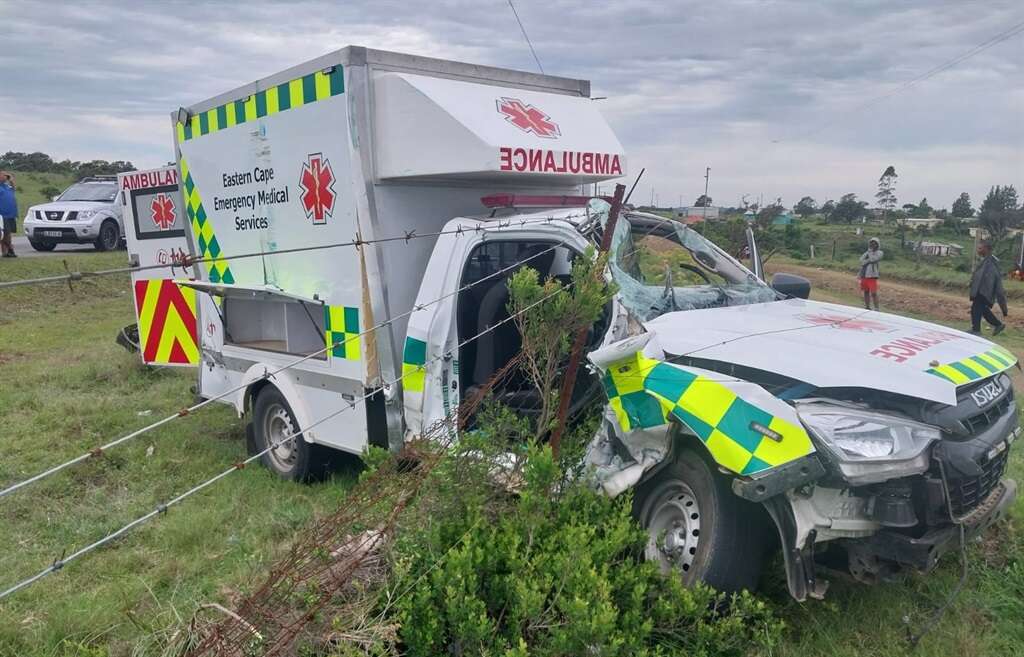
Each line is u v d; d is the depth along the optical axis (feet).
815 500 10.80
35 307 49.83
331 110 16.88
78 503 18.24
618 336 13.38
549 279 12.89
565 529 11.09
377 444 17.48
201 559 14.92
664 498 12.52
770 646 10.86
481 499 11.66
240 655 9.51
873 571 11.06
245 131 19.66
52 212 63.00
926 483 10.77
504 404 15.26
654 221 16.85
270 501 18.06
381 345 16.85
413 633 10.00
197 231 22.27
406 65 16.90
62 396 27.76
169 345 28.99
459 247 16.10
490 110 16.53
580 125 18.22
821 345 12.42
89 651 10.95
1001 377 13.09
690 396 11.39
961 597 12.98
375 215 16.70
